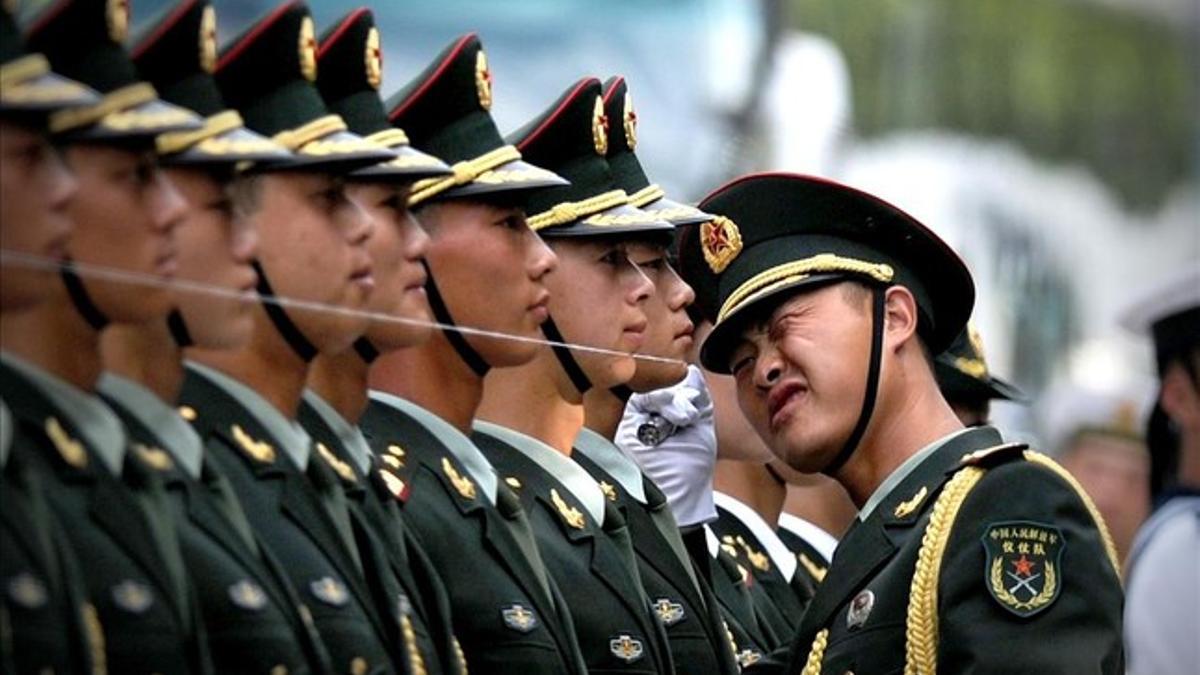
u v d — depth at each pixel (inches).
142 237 331.6
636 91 941.8
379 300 379.9
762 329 439.5
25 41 329.4
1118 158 1339.8
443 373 410.3
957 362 536.1
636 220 432.5
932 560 420.8
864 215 437.1
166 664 325.7
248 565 345.1
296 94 367.6
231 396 365.7
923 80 1254.9
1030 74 1299.2
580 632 422.3
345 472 378.3
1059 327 1214.9
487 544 404.8
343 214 369.4
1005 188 1273.4
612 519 436.1
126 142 329.7
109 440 331.9
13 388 322.7
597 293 432.8
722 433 504.4
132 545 326.6
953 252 437.7
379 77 390.6
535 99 903.1
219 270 348.8
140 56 349.1
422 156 384.5
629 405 475.2
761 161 970.1
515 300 409.4
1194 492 615.2
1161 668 608.1
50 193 320.2
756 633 488.7
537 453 430.9
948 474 429.7
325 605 359.3
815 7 1217.4
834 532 569.6
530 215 429.7
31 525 311.6
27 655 306.8
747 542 510.0
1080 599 416.2
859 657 424.2
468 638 400.2
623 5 931.3
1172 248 1364.4
